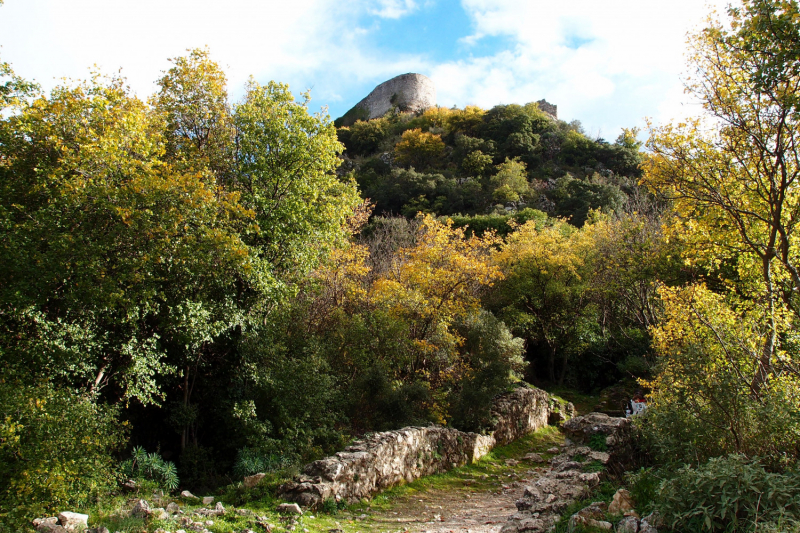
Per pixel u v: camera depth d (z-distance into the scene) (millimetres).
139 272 10289
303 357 14758
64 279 9734
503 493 12133
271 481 9891
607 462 8891
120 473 9688
